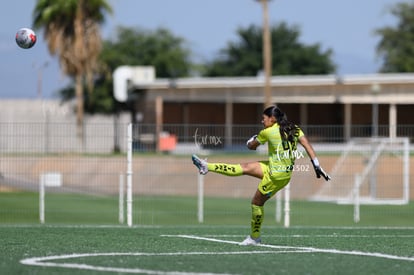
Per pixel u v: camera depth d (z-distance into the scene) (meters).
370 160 112.12
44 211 95.31
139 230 63.72
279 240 52.84
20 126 97.56
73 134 104.81
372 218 98.19
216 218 97.69
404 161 106.00
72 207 102.75
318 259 42.03
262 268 38.38
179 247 47.31
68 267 38.22
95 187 111.81
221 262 40.31
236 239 53.53
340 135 96.06
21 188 112.81
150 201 110.31
